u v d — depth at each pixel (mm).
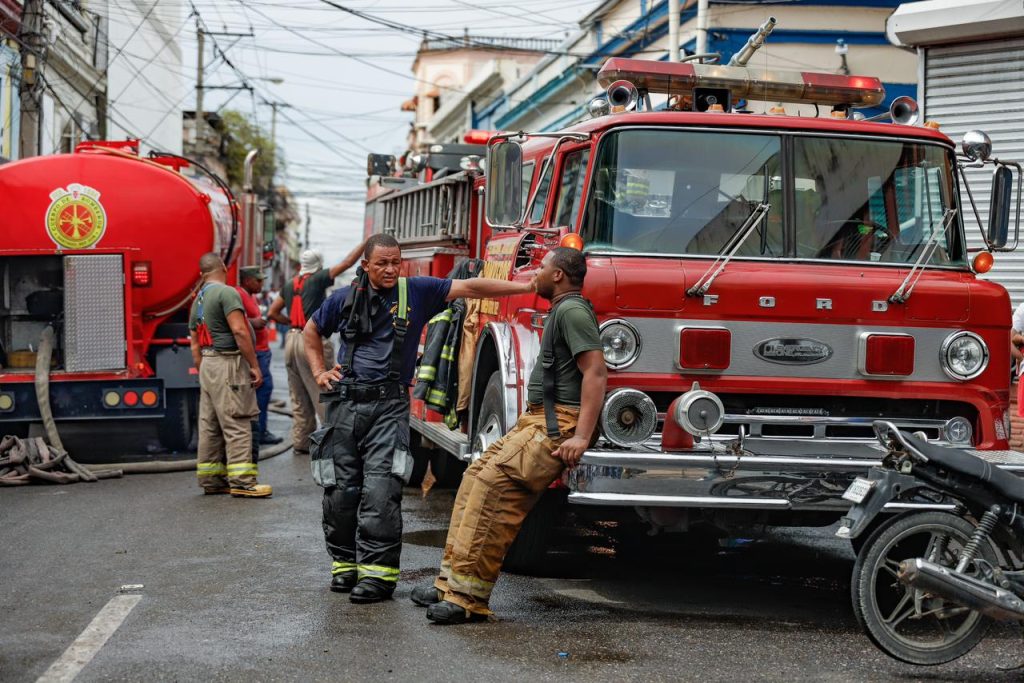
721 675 5625
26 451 11891
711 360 6801
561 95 33875
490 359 8258
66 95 28953
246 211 19156
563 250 6488
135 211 13148
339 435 7082
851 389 6977
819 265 7242
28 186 13023
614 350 6758
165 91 40844
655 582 7746
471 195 9945
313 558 8117
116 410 12414
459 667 5664
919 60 13703
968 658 6086
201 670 5566
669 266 6945
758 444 6793
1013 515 5777
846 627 6656
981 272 7637
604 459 6352
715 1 23000
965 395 7133
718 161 7297
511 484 6488
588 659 5844
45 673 5488
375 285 7035
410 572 7762
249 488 10766
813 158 7395
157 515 9797
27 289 12766
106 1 31703
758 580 7906
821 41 22859
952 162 7637
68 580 7418
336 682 5410
